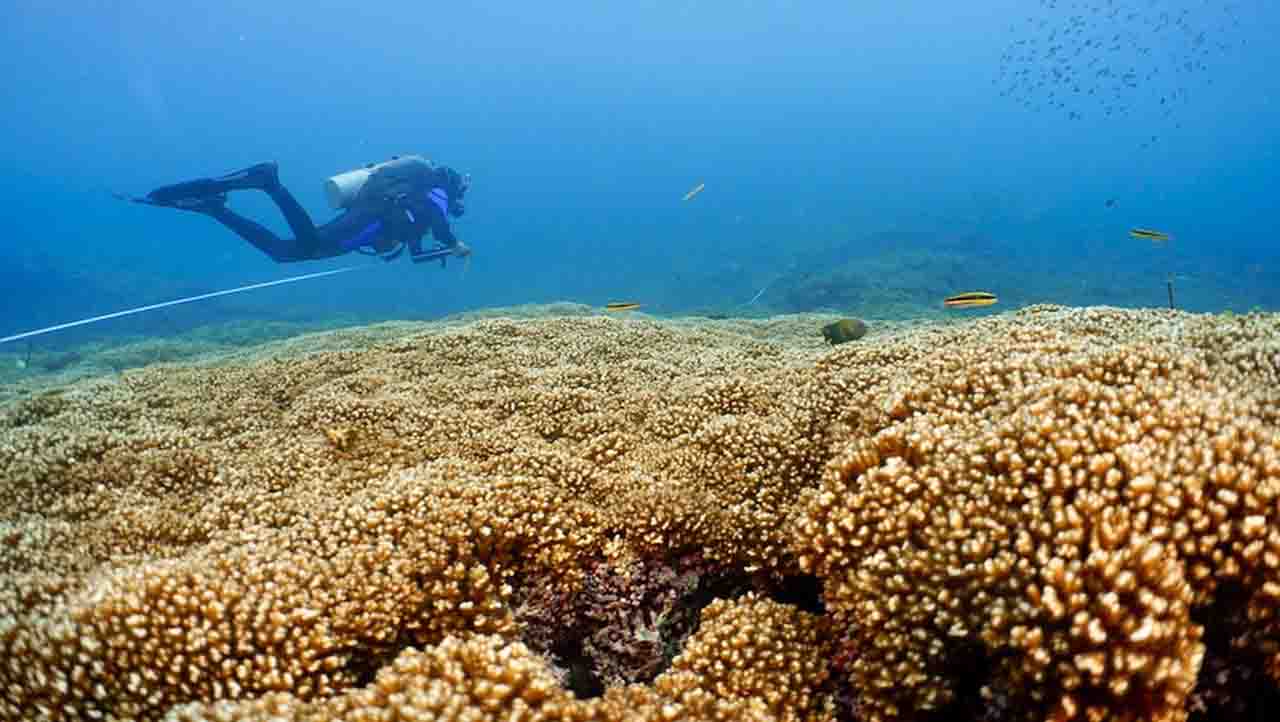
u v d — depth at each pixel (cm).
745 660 133
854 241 2288
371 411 275
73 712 115
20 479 219
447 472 190
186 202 429
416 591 142
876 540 128
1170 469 108
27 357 982
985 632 100
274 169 428
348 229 452
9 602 138
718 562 170
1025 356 172
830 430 196
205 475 223
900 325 691
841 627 136
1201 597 101
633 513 174
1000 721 105
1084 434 121
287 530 163
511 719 104
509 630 145
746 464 200
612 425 262
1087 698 94
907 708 115
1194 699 102
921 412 165
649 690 122
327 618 132
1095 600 96
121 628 123
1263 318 186
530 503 169
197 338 1200
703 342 461
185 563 141
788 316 721
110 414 321
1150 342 182
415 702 101
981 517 116
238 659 123
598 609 165
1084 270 1800
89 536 178
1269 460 103
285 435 262
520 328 464
